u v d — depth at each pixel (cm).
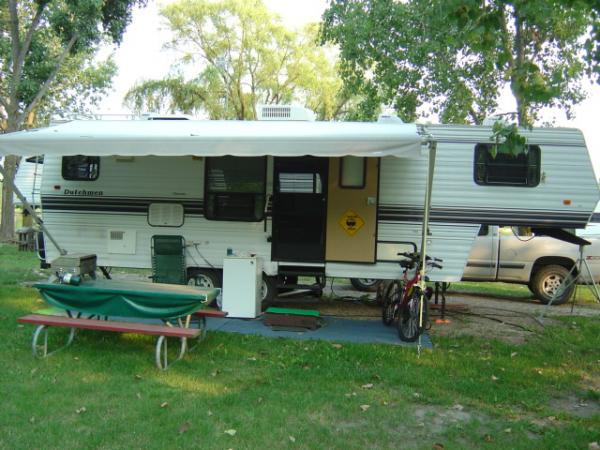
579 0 466
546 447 376
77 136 643
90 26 1445
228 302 730
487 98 1425
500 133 464
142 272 1219
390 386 487
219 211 791
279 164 777
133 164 809
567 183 746
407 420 417
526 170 750
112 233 814
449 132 753
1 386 451
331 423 407
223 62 2306
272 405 432
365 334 660
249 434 379
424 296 606
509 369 541
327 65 2395
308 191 770
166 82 2231
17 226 2130
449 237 752
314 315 671
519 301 1013
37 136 649
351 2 1383
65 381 467
